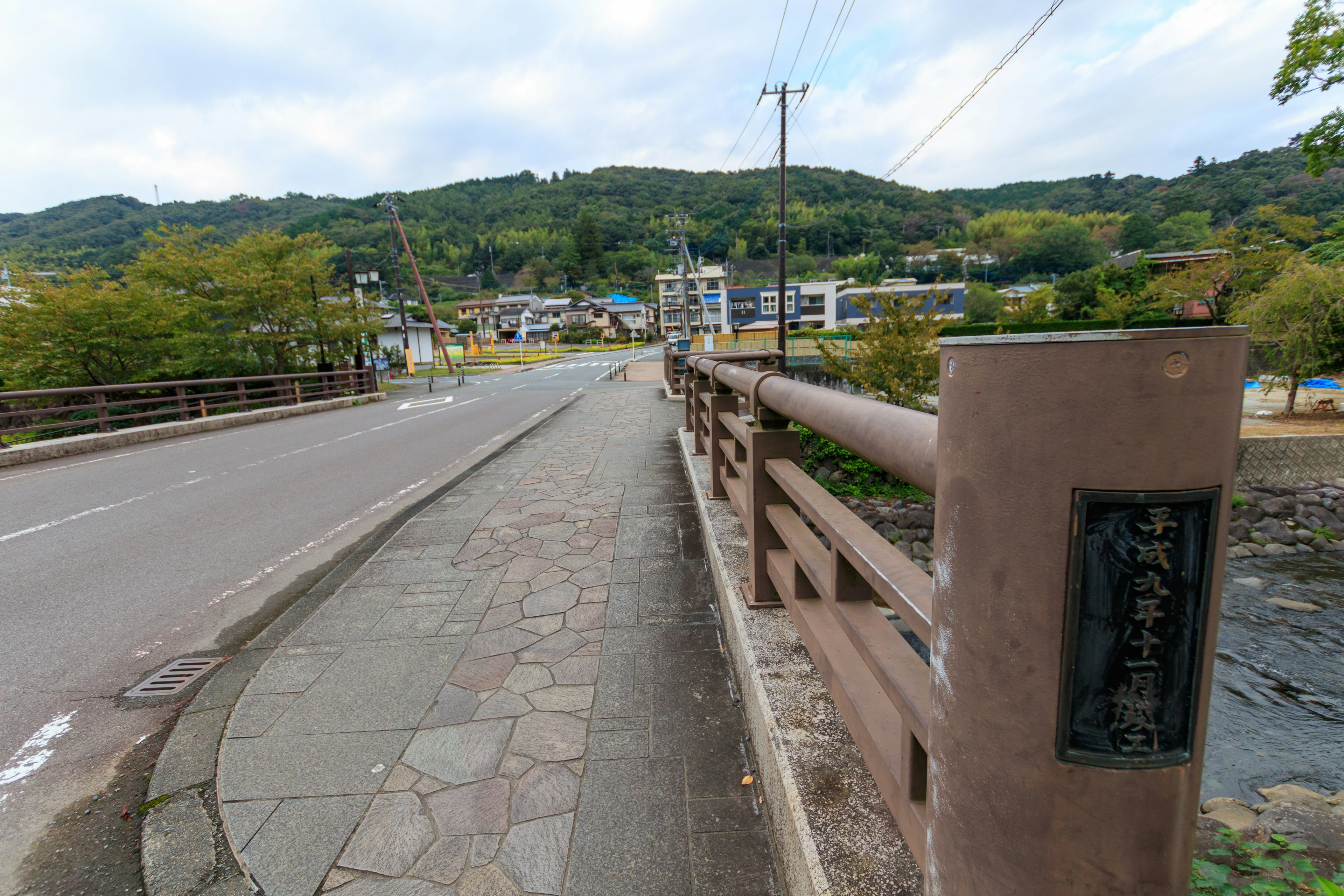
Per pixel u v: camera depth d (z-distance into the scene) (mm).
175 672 2861
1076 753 651
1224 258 21234
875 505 8492
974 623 707
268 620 3391
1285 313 11977
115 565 4281
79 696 2672
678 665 2605
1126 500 601
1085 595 628
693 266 61438
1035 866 684
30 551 4594
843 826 1303
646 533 4293
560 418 11219
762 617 2342
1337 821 2090
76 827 1894
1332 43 8125
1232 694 4668
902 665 1142
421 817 1823
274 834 1779
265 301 17125
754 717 1968
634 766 2010
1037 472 628
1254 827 2086
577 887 1568
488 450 8484
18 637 3248
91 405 9453
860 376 11398
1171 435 589
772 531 2369
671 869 1606
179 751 2221
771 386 2152
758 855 1637
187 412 11297
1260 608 6508
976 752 721
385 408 15250
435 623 3107
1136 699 638
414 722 2289
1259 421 11875
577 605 3238
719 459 4027
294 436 10359
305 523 5188
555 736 2176
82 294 13438
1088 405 596
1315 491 9094
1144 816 652
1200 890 1590
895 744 1180
